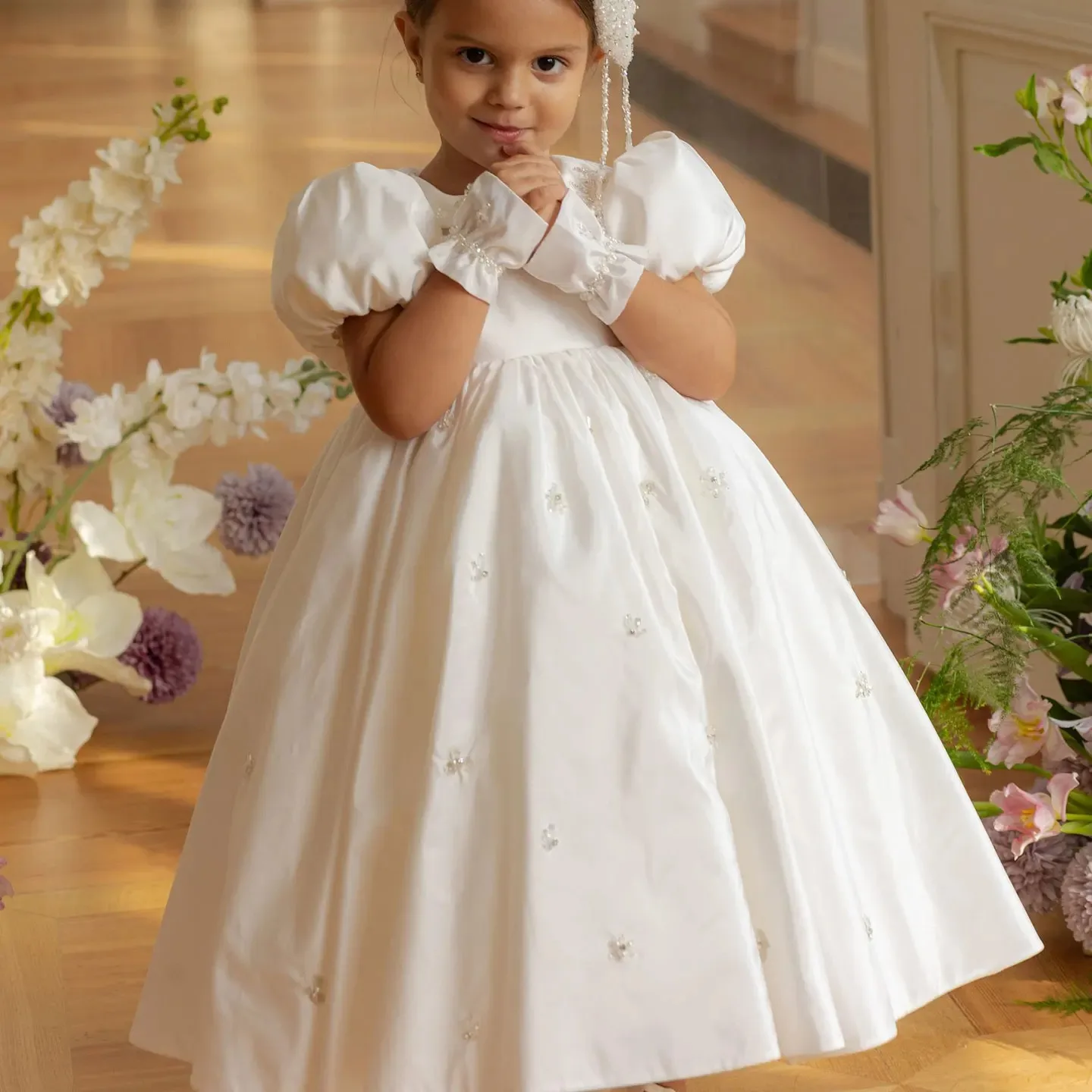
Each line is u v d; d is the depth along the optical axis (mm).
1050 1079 2184
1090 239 2865
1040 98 2461
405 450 1891
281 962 1809
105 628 3164
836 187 6820
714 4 10367
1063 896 2352
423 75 1900
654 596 1807
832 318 5426
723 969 1739
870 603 3674
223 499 3361
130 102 8727
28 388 3117
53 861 2816
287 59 10031
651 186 1895
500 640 1775
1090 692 2559
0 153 7613
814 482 4254
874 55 3355
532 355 1883
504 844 1742
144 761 3189
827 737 1956
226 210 6852
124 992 2432
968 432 2600
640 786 1746
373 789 1788
